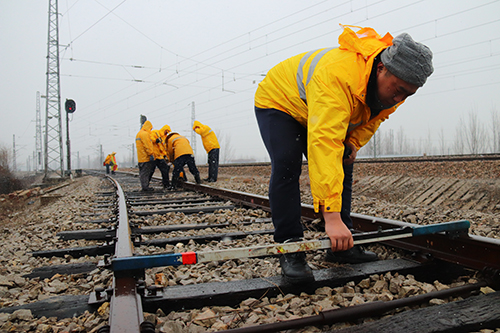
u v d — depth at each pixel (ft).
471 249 6.53
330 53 5.60
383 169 33.27
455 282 6.69
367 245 9.21
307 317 4.93
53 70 76.33
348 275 6.53
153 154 26.55
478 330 4.65
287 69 6.46
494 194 20.20
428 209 17.43
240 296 5.90
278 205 6.75
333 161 5.20
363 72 5.28
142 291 5.37
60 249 9.68
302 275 6.13
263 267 7.64
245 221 13.17
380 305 5.23
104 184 41.60
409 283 6.21
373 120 6.47
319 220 11.17
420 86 5.10
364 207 18.11
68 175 75.97
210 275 7.06
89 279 7.33
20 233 13.15
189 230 12.11
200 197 22.30
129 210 15.48
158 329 4.89
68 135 75.25
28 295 6.45
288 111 6.53
